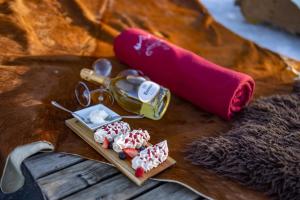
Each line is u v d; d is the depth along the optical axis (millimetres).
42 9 1725
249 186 886
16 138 947
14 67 1295
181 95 1257
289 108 1179
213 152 954
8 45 1441
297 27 1980
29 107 1072
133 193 864
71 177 895
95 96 1204
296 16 1953
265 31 2109
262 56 1729
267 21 2143
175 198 865
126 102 1167
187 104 1270
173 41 1788
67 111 1104
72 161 946
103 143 951
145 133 968
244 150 949
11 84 1189
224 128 1134
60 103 1147
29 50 1445
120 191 866
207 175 917
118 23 1833
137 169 865
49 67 1343
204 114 1217
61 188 858
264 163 902
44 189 850
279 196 847
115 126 979
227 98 1110
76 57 1479
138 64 1354
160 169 901
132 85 1170
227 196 854
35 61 1381
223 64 1625
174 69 1232
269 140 987
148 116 1146
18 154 915
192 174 916
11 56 1376
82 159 955
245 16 2260
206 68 1184
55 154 967
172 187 897
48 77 1276
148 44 1333
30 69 1302
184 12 2111
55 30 1633
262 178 882
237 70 1579
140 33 1408
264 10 2113
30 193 1298
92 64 1453
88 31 1699
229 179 908
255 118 1131
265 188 874
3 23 1531
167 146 981
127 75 1231
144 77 1229
